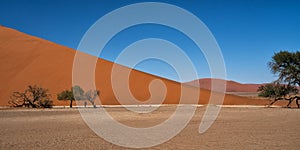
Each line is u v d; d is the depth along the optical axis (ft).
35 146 31.81
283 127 49.21
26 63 183.73
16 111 84.79
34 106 112.78
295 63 105.50
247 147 31.09
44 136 39.01
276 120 61.67
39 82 164.35
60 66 184.24
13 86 156.76
